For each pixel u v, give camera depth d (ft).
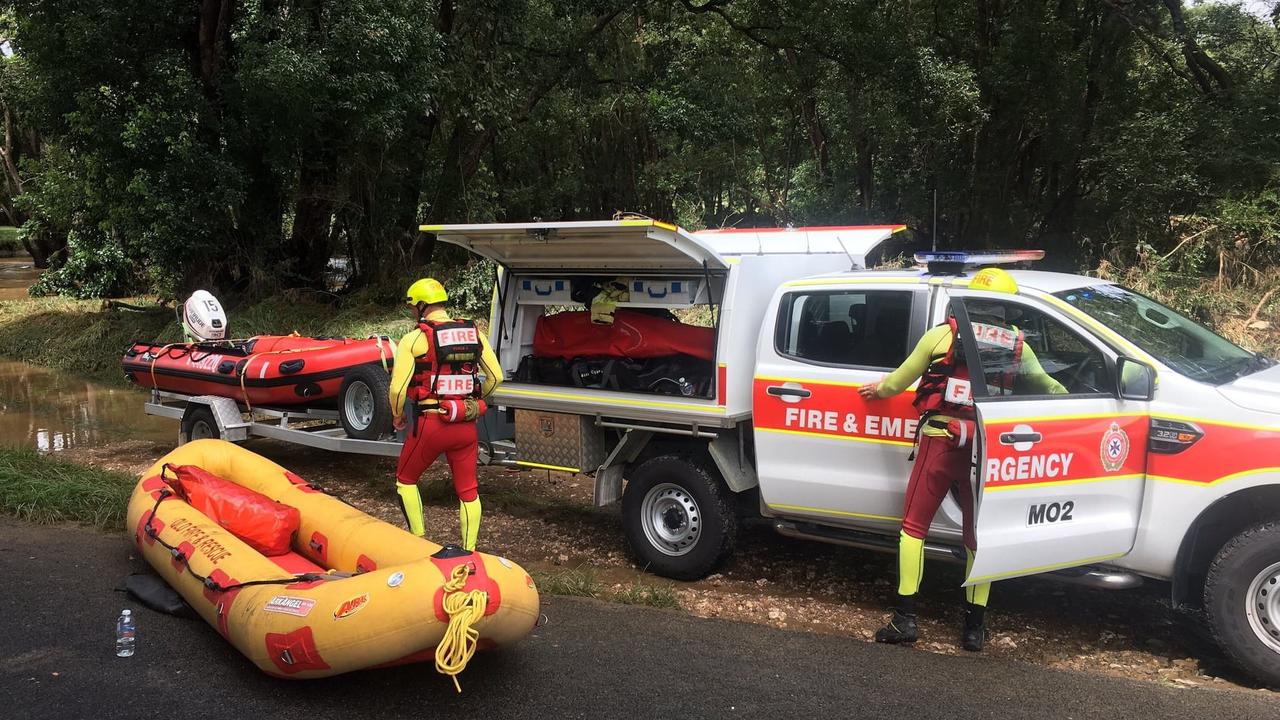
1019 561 13.66
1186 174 46.03
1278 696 12.61
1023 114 57.57
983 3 59.36
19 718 12.12
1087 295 15.46
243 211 53.57
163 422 37.47
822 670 13.61
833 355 16.35
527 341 21.76
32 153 106.93
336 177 56.03
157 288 56.29
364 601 12.01
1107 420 13.92
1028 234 61.77
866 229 20.97
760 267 18.19
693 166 65.26
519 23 58.80
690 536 18.21
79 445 33.04
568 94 65.67
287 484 18.19
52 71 47.52
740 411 17.56
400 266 57.72
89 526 21.68
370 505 24.93
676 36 65.67
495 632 12.28
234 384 27.12
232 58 49.65
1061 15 57.88
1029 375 14.49
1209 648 14.78
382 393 23.79
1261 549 12.71
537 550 20.92
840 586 18.06
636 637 14.94
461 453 17.79
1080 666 14.14
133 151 47.39
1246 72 54.19
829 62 58.03
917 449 14.46
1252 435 12.96
